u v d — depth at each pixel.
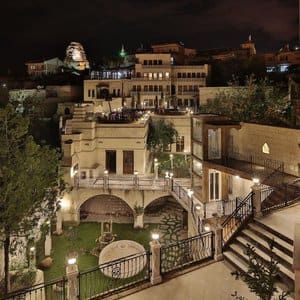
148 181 33.75
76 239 29.23
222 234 14.85
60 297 17.86
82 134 35.66
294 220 15.06
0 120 18.06
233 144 26.98
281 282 12.13
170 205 35.41
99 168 36.56
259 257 13.27
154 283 13.09
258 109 37.12
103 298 12.32
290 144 21.92
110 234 28.73
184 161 39.88
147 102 60.62
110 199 34.88
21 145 19.59
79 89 67.75
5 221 17.08
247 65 66.31
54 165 21.05
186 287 12.80
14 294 13.16
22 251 20.47
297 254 7.03
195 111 49.25
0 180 17.47
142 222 31.50
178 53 82.19
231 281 13.05
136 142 36.47
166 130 42.41
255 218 15.46
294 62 76.31
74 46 100.62
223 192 26.20
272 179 20.77
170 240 28.06
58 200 24.64
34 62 93.00
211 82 65.19
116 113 42.78
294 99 37.34
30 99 58.06
